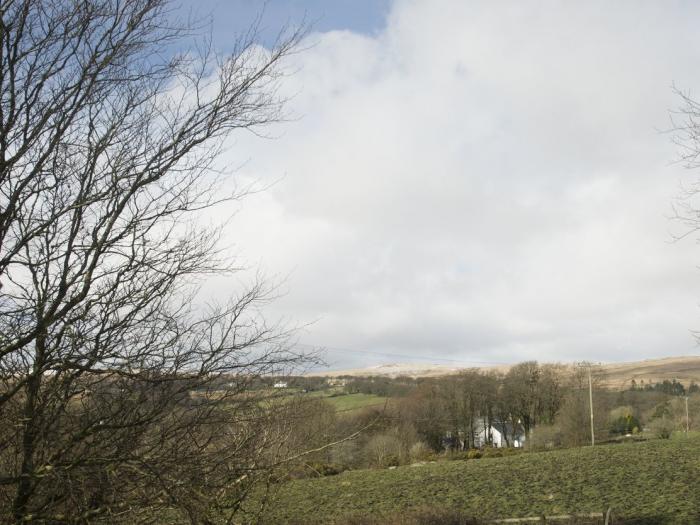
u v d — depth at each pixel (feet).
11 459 18.29
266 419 21.15
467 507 88.74
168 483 17.72
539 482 105.29
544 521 73.20
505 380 247.29
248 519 29.27
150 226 20.01
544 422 241.96
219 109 21.03
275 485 29.89
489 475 115.24
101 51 20.30
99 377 18.74
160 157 20.45
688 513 76.89
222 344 19.54
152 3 20.62
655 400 281.95
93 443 17.92
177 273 19.56
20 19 19.40
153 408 18.45
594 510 81.71
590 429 209.05
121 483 17.57
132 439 18.12
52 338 18.39
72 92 19.99
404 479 114.93
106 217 19.76
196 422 18.85
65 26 19.83
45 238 19.45
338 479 116.57
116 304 18.72
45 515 17.54
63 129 19.63
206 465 18.92
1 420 17.78
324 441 26.37
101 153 20.20
